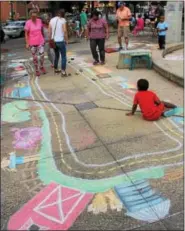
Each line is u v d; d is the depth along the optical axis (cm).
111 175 348
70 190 327
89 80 731
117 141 424
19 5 3159
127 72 786
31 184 341
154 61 812
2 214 296
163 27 1065
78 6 2578
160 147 400
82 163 377
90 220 283
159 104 491
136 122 479
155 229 268
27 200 315
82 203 306
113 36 1677
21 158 398
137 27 1703
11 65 967
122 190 321
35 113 549
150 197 307
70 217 288
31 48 790
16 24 2222
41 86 710
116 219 282
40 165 379
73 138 443
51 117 527
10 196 322
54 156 398
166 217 281
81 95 630
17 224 284
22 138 455
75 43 1446
